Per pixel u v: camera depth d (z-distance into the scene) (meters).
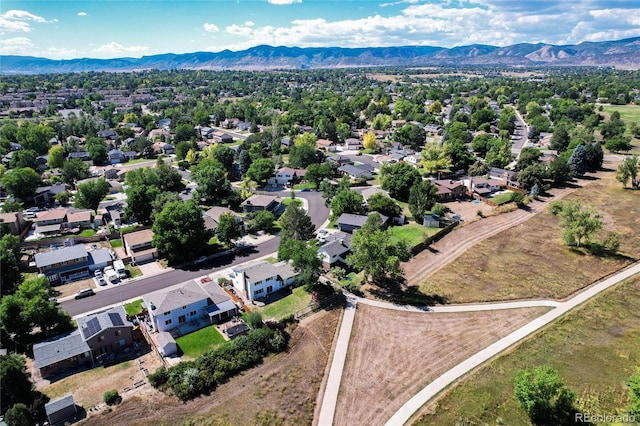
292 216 76.19
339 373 45.97
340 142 173.00
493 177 116.75
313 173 114.50
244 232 83.62
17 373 40.62
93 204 94.00
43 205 100.75
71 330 52.50
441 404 41.38
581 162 117.19
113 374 45.50
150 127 197.00
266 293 60.81
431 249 75.94
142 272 68.06
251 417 40.44
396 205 89.94
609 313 55.12
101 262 68.94
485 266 68.94
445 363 47.00
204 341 50.81
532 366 45.84
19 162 122.50
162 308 52.00
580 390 42.44
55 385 43.78
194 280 65.25
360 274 67.25
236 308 56.91
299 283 63.34
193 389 43.03
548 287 62.12
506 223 87.00
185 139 167.62
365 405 41.72
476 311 56.69
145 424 39.31
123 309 53.72
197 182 103.94
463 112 196.62
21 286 51.81
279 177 118.25
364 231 64.50
